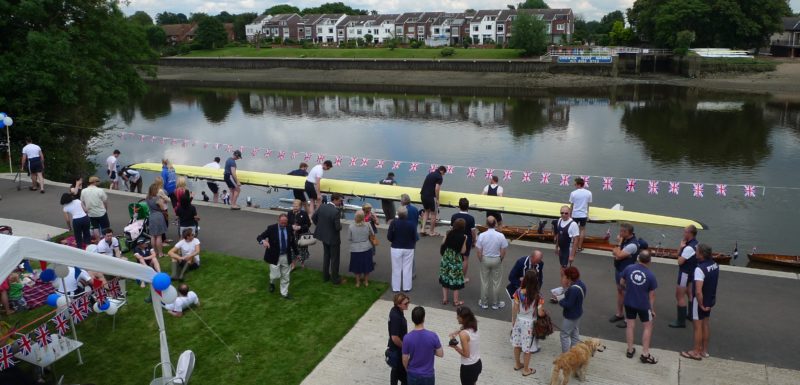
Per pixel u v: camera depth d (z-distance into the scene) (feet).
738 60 258.78
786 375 27.71
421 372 23.22
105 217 45.47
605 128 152.25
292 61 328.90
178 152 122.31
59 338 27.76
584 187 44.88
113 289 32.48
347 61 317.63
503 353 29.84
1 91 81.00
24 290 34.50
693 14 278.05
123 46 107.34
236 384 27.50
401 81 279.28
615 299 35.76
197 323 33.09
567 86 252.01
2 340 25.90
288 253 35.53
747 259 62.75
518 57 305.94
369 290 37.09
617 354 29.60
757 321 32.94
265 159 115.14
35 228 49.06
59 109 89.35
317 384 27.50
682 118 165.48
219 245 45.50
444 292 35.06
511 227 60.54
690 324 32.81
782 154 117.50
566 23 373.40
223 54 377.71
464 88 254.06
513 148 127.85
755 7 278.67
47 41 82.64
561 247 36.60
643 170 105.70
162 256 42.47
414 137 142.51
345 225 51.39
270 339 31.35
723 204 83.56
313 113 186.80
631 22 338.75
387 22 437.17
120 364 29.07
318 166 52.95
